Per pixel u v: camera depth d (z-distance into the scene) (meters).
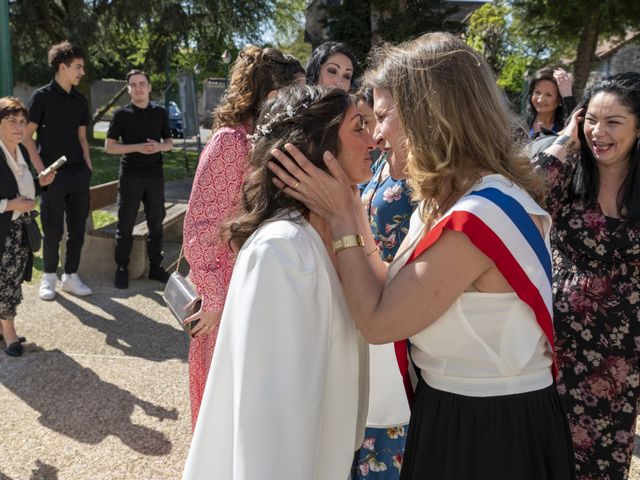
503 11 14.33
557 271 2.40
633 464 3.01
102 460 2.90
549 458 1.45
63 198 5.22
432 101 1.36
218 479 1.35
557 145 2.35
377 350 1.89
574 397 2.32
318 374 1.33
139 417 3.30
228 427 1.35
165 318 4.96
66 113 5.14
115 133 5.50
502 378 1.41
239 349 1.30
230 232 1.48
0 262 3.96
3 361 3.97
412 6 10.55
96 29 19.06
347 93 1.50
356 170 1.49
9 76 6.18
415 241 1.56
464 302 1.36
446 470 1.44
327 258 1.42
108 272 6.07
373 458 2.22
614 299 2.27
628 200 2.23
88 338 4.50
